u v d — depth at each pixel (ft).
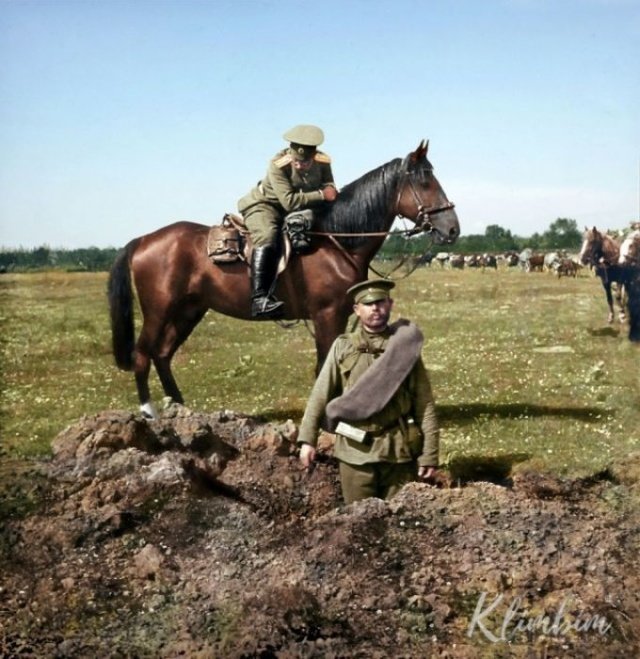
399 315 17.89
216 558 13.23
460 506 13.93
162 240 18.97
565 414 15.85
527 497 14.28
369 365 13.75
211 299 18.98
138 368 18.15
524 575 12.69
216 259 18.63
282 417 17.07
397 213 18.07
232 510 14.28
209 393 17.57
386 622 11.99
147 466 14.85
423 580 12.64
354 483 14.10
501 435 15.23
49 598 12.50
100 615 12.21
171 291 18.74
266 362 18.65
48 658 11.59
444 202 17.76
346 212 18.21
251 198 18.44
